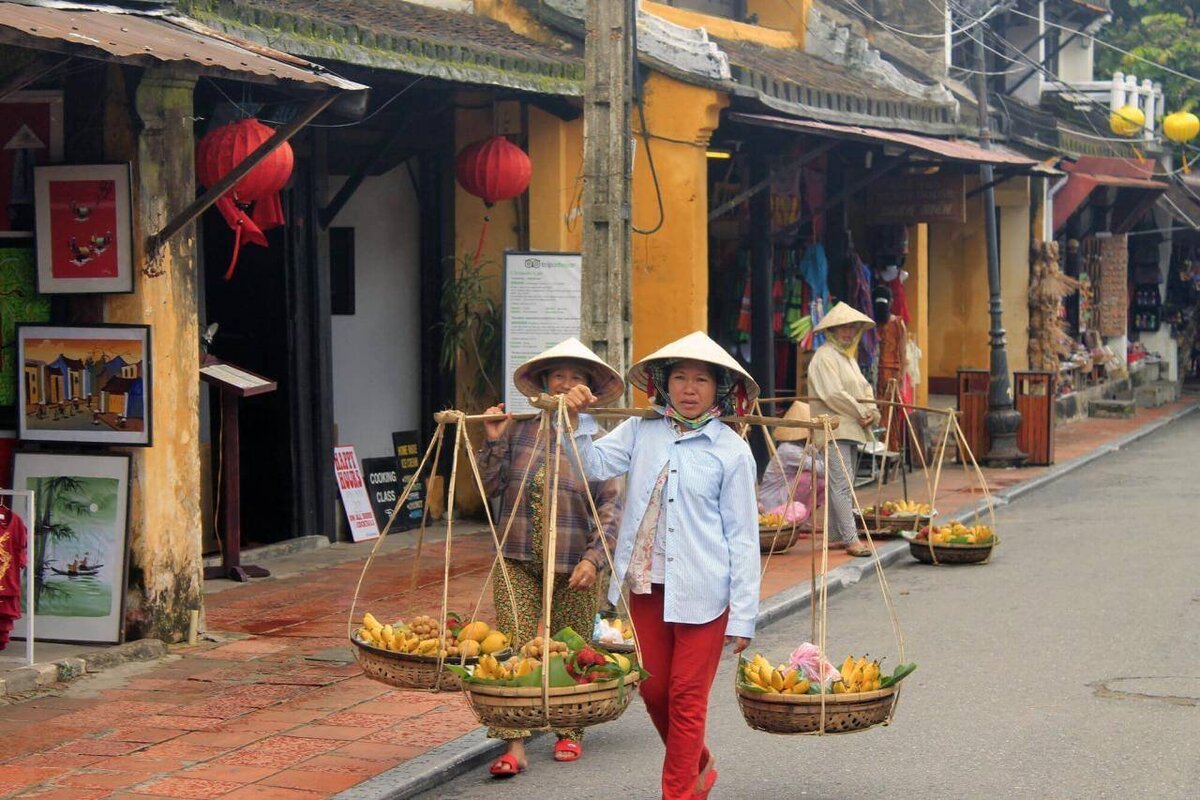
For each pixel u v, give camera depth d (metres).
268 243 12.19
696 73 13.39
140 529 8.69
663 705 5.83
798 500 12.59
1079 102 25.33
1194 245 33.84
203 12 9.25
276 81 7.86
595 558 6.58
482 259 13.61
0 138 8.69
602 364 6.36
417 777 6.39
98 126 8.58
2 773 6.47
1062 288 23.69
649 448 5.78
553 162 13.29
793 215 17.17
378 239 13.35
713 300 16.75
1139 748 6.77
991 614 9.96
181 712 7.49
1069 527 14.04
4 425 8.86
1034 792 6.18
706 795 5.77
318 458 12.46
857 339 12.35
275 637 9.20
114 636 8.58
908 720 7.36
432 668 5.97
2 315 8.77
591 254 9.30
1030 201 23.11
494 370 13.45
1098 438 22.41
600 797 6.30
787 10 18.58
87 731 7.14
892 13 22.12
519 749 6.68
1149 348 31.72
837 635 9.46
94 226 8.56
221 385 10.71
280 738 7.03
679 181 13.71
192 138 8.86
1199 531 13.46
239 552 11.12
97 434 8.67
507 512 6.76
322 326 12.39
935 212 18.12
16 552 8.12
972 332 23.39
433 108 12.88
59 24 7.28
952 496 16.20
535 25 13.70
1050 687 7.92
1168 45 31.00
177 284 8.82
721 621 5.65
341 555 12.12
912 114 17.11
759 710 5.80
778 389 17.94
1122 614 9.80
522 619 6.75
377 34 10.61
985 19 21.75
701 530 5.64
